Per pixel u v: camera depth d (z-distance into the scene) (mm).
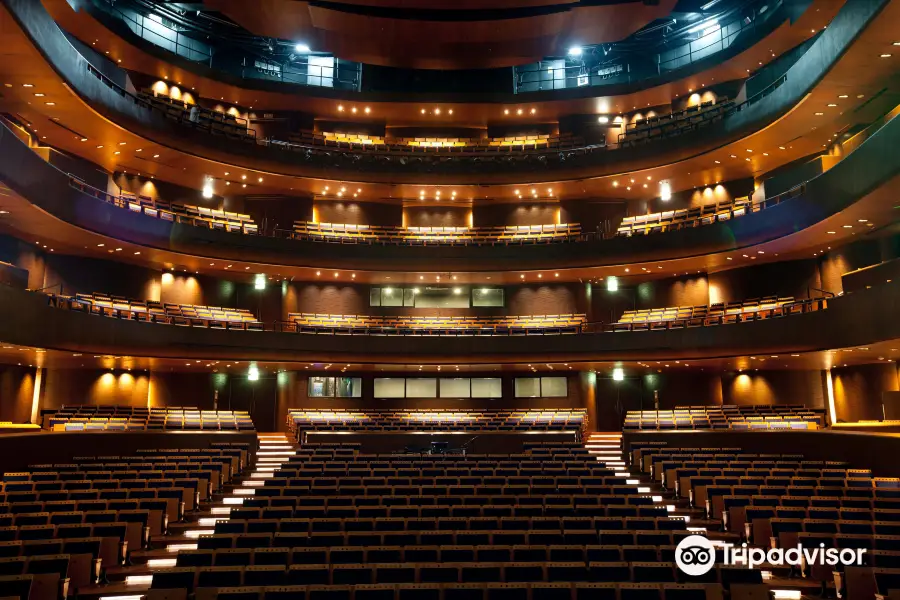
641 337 24016
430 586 8477
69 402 23844
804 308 20516
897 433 16094
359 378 27828
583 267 26328
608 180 27891
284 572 9180
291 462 17656
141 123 23328
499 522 11828
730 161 25781
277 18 25422
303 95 29375
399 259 26969
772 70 24391
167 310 24422
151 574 10930
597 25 25656
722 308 24969
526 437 21891
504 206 30547
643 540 11016
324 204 29922
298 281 28219
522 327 26516
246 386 27031
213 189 28578
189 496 14438
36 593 8797
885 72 18219
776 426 21344
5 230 21094
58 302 19438
